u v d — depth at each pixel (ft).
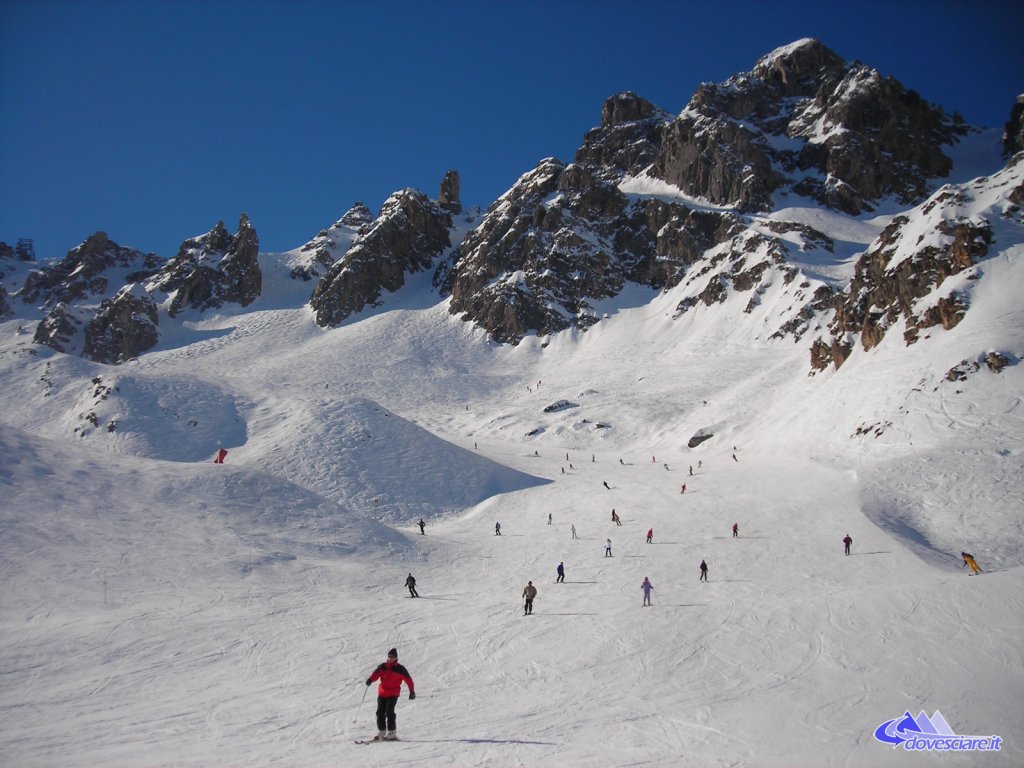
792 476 202.69
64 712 63.05
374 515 204.64
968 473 168.25
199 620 93.91
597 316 586.86
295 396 274.77
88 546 113.19
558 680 71.10
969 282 255.91
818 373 307.37
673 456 299.17
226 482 153.28
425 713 61.62
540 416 397.39
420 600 112.27
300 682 72.38
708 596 108.68
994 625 72.69
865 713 57.31
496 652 82.28
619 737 53.52
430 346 589.32
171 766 47.60
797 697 61.62
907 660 67.62
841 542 141.38
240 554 123.85
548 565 143.84
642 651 78.64
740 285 530.27
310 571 123.34
